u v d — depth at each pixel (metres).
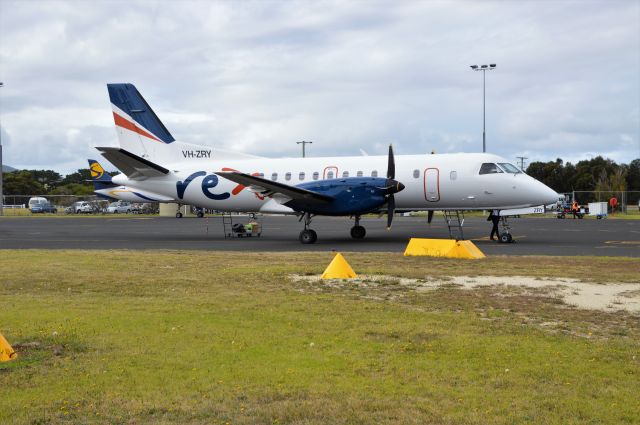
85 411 4.88
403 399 5.14
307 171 25.45
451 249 16.50
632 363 6.14
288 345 6.88
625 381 5.59
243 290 10.88
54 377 5.71
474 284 11.34
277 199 22.75
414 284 11.42
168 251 19.25
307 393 5.29
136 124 28.53
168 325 7.88
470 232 29.06
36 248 20.98
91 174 58.16
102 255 17.61
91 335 7.32
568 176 92.25
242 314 8.61
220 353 6.55
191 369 5.98
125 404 5.02
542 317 8.36
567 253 17.81
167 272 13.48
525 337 7.21
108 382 5.57
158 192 27.44
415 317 8.39
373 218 51.91
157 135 28.36
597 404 5.02
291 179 25.61
